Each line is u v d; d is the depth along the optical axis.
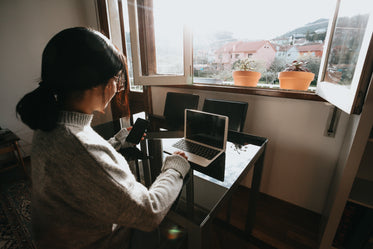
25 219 1.54
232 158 1.01
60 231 0.50
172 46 2.00
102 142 0.51
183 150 1.08
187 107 1.75
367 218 0.98
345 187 0.97
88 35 0.44
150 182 0.79
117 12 2.45
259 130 1.63
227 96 1.71
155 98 2.25
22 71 2.34
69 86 0.44
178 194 0.68
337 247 1.10
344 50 0.98
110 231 0.60
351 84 0.84
